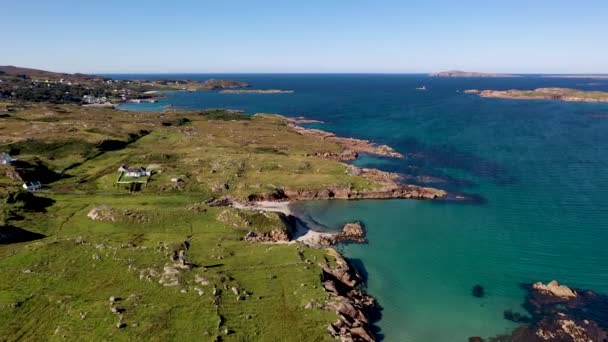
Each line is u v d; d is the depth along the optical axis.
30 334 49.16
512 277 71.62
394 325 58.91
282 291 59.41
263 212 91.12
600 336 56.00
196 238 78.31
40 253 67.50
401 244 85.00
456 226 93.19
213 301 55.00
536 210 101.00
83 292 57.41
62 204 97.19
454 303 64.38
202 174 121.19
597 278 70.62
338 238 87.62
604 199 107.12
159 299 55.34
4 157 119.44
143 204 98.19
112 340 47.38
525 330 57.81
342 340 49.53
